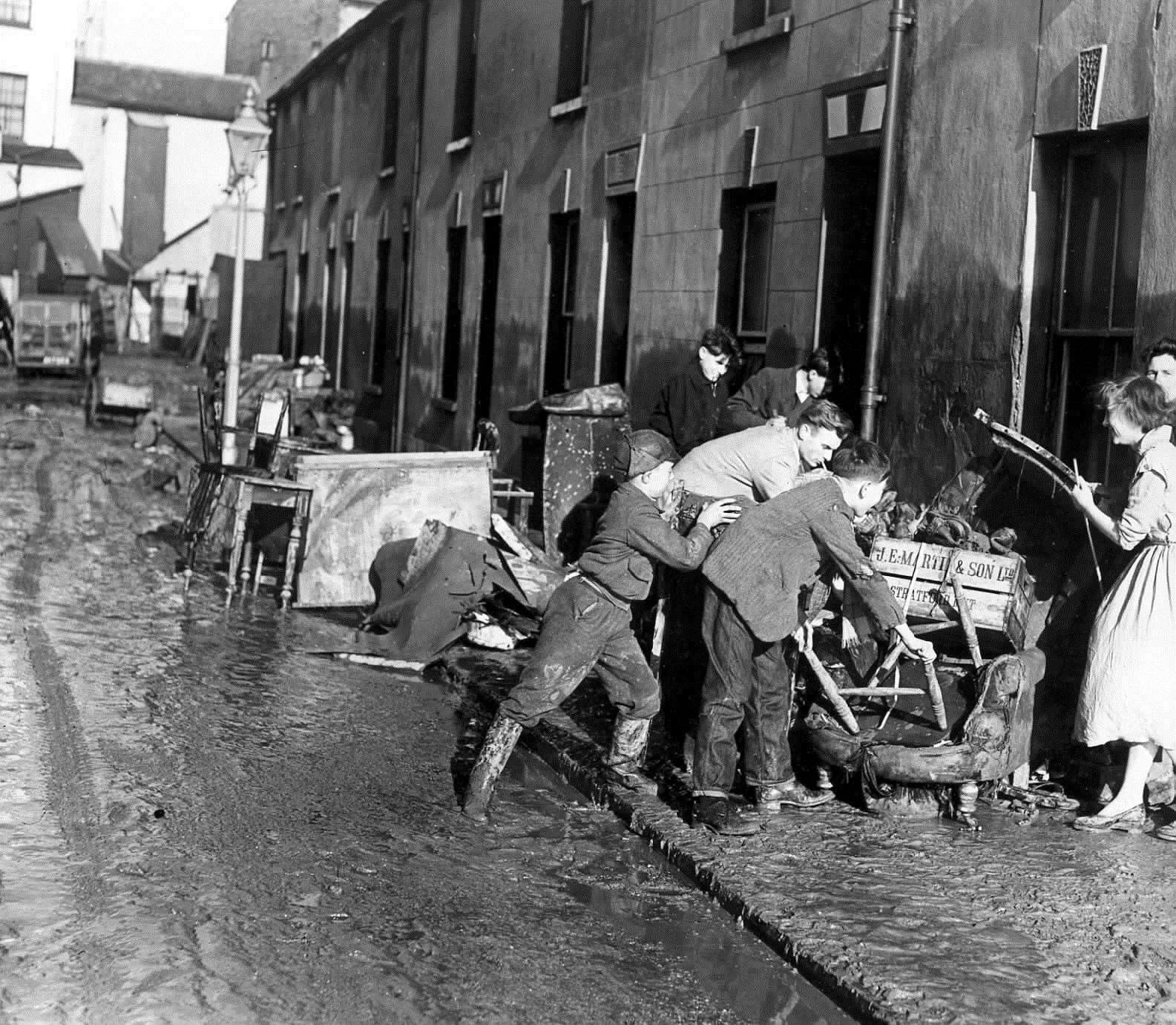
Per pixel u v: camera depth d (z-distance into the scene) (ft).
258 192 159.53
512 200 57.26
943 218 28.94
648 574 20.57
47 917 15.55
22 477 59.88
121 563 40.78
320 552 35.91
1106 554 21.57
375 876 17.63
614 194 46.50
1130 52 24.17
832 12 33.42
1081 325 26.05
